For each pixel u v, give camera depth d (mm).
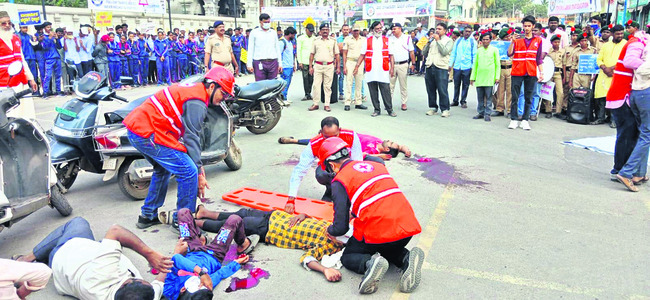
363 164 3670
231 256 4133
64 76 14836
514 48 9039
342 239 3867
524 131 9094
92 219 5012
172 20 25359
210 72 4379
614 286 3580
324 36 10797
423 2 23109
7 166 4410
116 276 3078
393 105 12164
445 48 10109
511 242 4328
